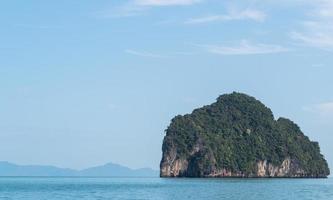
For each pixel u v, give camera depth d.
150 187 196.25
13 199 132.38
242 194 144.00
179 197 132.25
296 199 125.81
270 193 150.38
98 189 183.75
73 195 145.50
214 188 181.62
